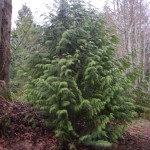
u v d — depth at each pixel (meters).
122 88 5.03
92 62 4.81
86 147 5.17
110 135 5.39
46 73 5.14
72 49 5.46
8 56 6.76
